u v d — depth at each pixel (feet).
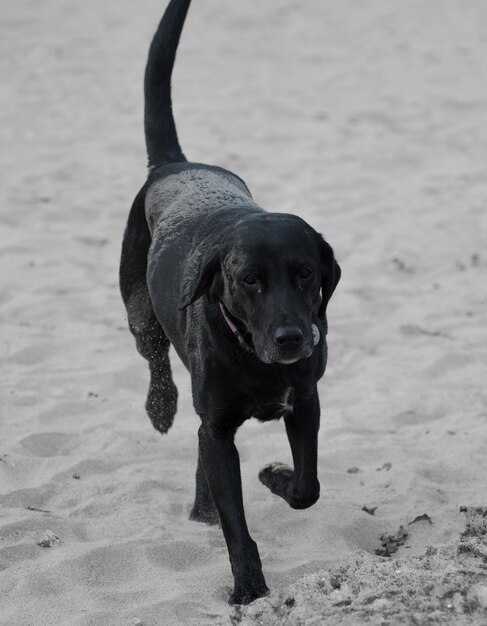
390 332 27.55
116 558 15.85
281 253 14.21
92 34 65.16
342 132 47.55
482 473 19.43
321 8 74.23
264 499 18.63
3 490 18.29
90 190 39.42
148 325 19.72
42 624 14.03
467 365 25.31
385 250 33.60
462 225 35.99
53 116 49.32
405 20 70.64
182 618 14.15
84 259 32.48
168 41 21.24
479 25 68.64
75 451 20.45
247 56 61.72
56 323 27.40
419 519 17.22
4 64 58.39
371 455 20.36
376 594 13.11
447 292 30.42
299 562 15.92
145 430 21.44
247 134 46.93
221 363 15.02
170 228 17.80
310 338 14.21
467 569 13.67
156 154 21.09
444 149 45.21
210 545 16.57
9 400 22.39
